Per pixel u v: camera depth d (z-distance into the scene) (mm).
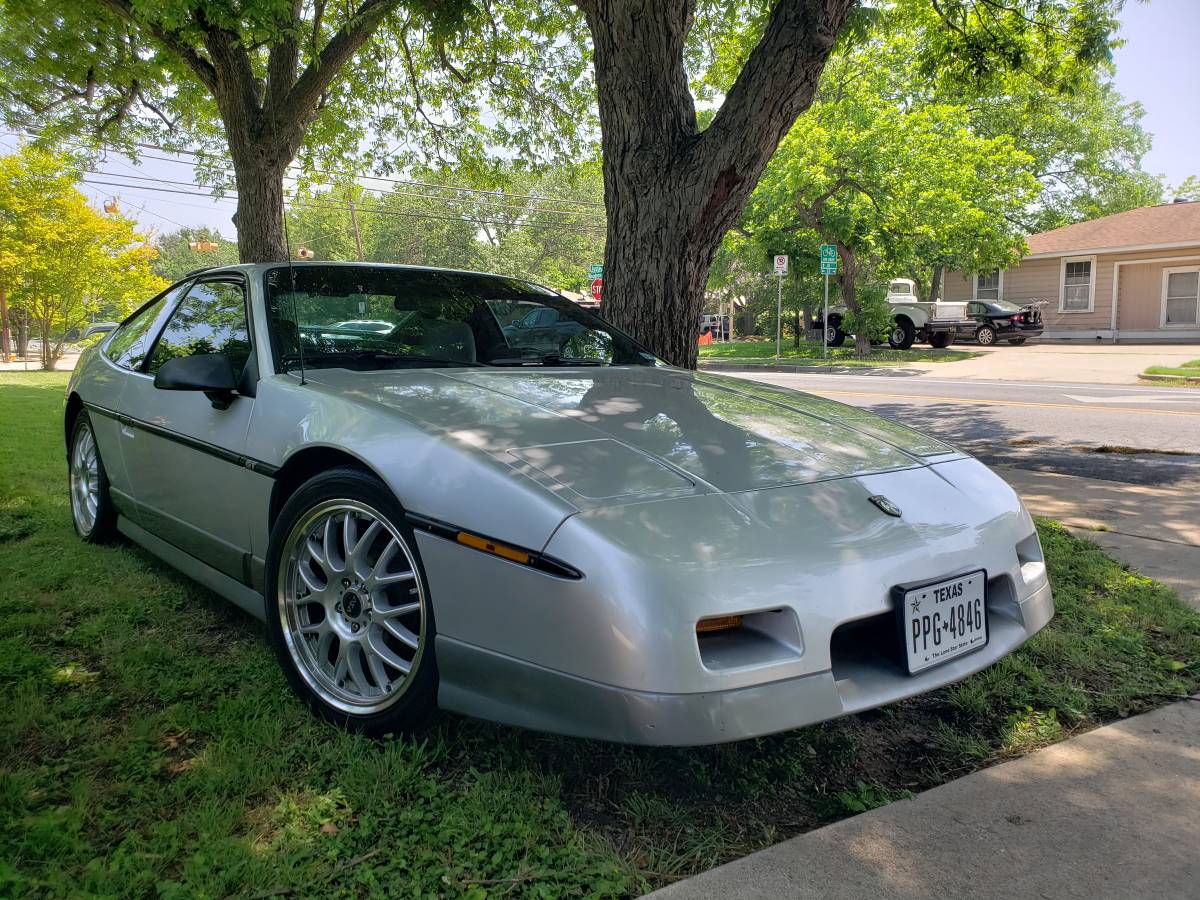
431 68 12594
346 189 15039
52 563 3676
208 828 1834
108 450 3686
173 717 2316
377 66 12328
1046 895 1696
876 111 19344
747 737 1732
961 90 9289
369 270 3324
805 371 18078
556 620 1791
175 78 11320
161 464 3164
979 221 21203
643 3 4531
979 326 23391
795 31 4355
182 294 3641
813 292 24531
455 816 1888
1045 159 30969
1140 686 2719
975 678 2748
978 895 1690
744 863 1783
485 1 10320
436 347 3055
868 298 21125
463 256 51156
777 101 4488
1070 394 12102
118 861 1712
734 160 4605
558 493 1899
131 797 1963
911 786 2168
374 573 2203
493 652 1896
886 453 2494
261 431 2582
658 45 4641
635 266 4863
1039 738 2406
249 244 9555
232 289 3213
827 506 2084
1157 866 1792
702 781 2125
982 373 16234
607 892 1679
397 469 2102
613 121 4840
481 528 1915
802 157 18969
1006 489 2576
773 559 1854
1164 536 4496
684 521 1883
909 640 1975
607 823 1948
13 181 19266
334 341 2896
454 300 3328
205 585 3002
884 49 18359
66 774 2055
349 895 1653
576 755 2213
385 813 1908
